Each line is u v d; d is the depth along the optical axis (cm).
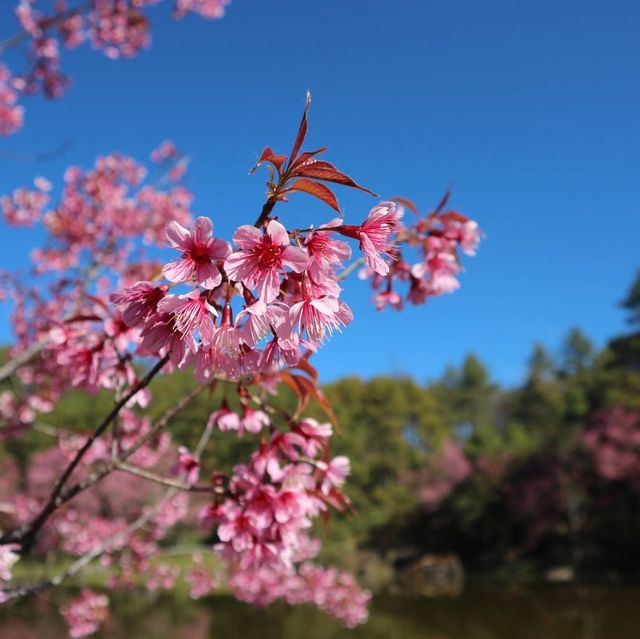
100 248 778
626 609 1598
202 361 148
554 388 4347
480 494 2900
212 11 679
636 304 3681
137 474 224
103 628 1023
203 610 1395
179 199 835
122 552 650
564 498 2641
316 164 135
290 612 1450
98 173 784
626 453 2516
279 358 150
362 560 2781
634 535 2462
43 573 593
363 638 1234
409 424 4344
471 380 5706
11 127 655
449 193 284
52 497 221
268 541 220
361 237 143
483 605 1756
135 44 666
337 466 225
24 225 789
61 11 638
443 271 285
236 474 223
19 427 484
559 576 2439
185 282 134
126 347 237
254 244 135
